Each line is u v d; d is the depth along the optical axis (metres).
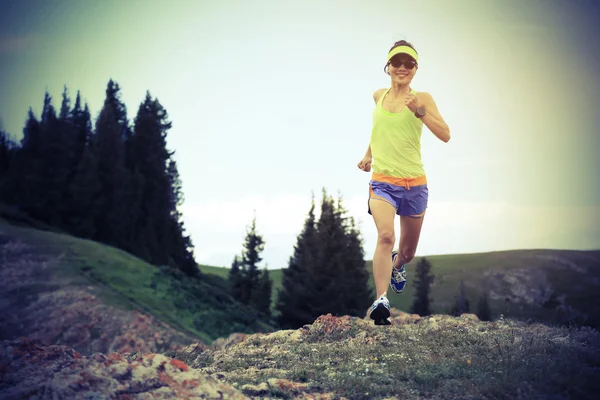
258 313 70.12
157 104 97.69
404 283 7.38
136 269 62.56
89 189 85.06
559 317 8.48
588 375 4.98
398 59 6.30
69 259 60.53
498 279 127.38
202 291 63.25
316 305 68.25
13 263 57.59
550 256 128.00
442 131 6.18
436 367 5.55
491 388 4.76
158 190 94.38
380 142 6.46
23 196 83.56
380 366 5.85
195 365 6.69
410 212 6.61
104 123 90.44
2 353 4.53
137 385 4.25
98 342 47.78
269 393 5.06
